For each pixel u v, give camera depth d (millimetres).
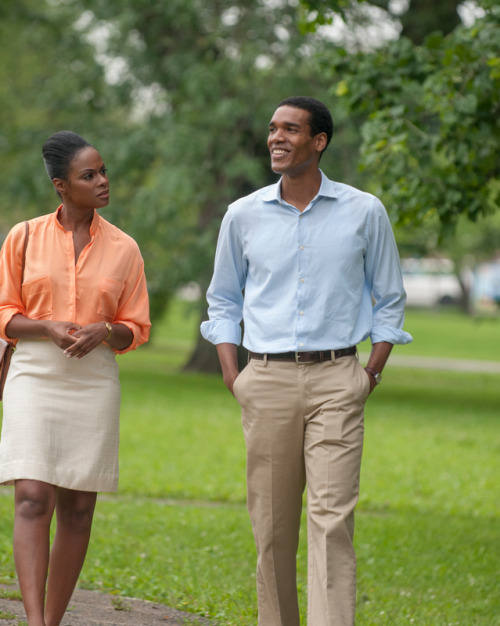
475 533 12242
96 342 5395
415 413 27250
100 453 5484
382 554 10680
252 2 27234
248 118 27719
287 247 5500
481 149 12617
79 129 30516
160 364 41469
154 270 28297
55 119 32688
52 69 32250
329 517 5301
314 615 5207
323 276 5473
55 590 5625
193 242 27656
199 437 20859
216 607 7383
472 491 16016
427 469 18000
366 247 5578
